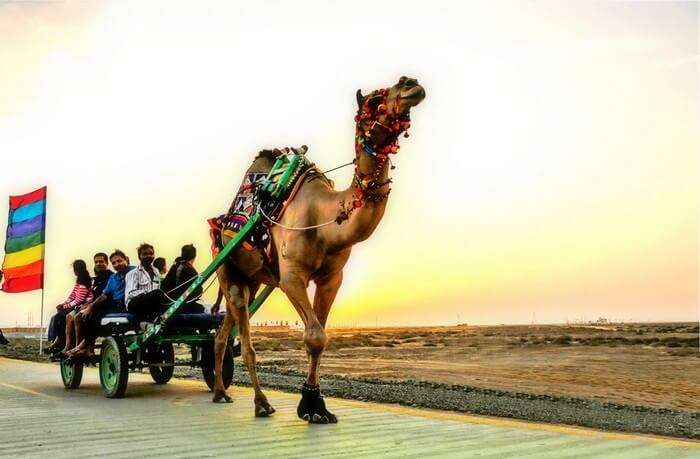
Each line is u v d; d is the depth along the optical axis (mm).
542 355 39188
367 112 7402
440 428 7508
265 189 8602
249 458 5965
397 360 32031
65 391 11219
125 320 10531
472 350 45125
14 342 31016
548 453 6188
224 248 9055
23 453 6164
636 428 9031
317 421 7820
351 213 7598
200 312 11031
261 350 38062
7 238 20906
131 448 6387
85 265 12383
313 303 8508
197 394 10750
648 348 50625
